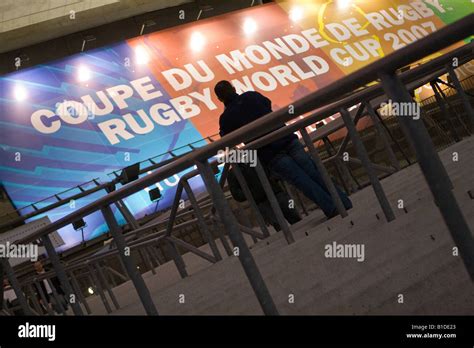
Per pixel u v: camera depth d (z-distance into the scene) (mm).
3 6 17094
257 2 22516
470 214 2201
